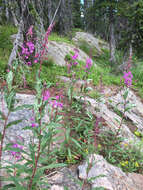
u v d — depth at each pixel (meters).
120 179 2.39
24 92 4.30
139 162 3.19
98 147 3.01
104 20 29.41
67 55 9.22
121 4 13.05
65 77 6.48
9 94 1.33
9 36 8.97
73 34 21.03
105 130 3.52
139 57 12.00
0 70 4.96
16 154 1.69
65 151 2.61
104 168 2.45
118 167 2.75
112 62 13.88
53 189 1.96
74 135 2.98
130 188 2.31
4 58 6.74
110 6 13.26
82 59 10.94
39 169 1.50
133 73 10.30
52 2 16.05
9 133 2.63
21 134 2.70
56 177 2.20
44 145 1.51
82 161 2.62
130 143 3.45
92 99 4.88
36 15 5.32
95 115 3.89
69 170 2.39
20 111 3.34
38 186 1.79
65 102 2.85
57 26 18.81
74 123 3.27
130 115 5.28
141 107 6.36
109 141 3.22
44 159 1.60
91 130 3.09
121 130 3.96
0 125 2.80
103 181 2.20
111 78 9.05
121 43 12.39
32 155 1.52
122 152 3.21
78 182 1.94
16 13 5.62
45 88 1.55
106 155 3.06
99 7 13.85
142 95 7.61
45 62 7.54
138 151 3.32
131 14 11.44
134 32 11.66
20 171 1.50
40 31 5.30
